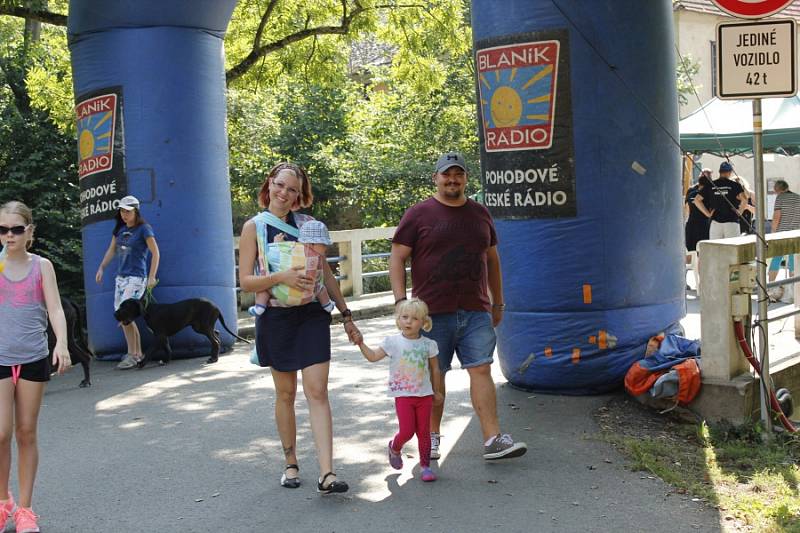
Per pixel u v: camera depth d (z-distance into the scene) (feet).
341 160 88.22
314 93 90.38
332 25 64.64
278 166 18.92
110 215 36.68
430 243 20.40
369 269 77.56
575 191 25.98
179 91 36.65
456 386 29.19
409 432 19.63
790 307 32.58
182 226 36.73
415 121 91.71
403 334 19.57
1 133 58.49
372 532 17.02
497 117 26.76
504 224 26.96
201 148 37.27
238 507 18.62
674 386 24.43
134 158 36.37
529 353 26.99
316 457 21.91
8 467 17.51
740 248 23.98
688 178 70.13
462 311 20.62
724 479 19.90
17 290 17.06
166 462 22.00
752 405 24.22
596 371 26.48
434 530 17.06
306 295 18.42
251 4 62.03
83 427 25.72
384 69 97.55
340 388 29.66
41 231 58.13
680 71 89.66
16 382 17.24
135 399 29.27
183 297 36.83
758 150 22.62
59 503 19.24
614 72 25.91
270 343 18.76
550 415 25.07
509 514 17.80
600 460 21.13
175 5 36.19
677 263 27.66
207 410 27.43
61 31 69.00
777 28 21.62
